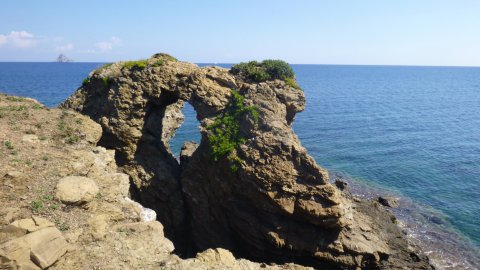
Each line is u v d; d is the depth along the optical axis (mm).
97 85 38750
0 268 14852
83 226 19562
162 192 36188
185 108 110188
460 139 75625
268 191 28422
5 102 31156
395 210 43281
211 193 32906
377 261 28859
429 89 191875
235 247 32531
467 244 36344
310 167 28344
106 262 17688
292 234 28719
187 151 41250
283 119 32531
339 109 111312
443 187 50125
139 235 20328
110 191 23953
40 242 16250
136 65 37406
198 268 18609
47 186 21156
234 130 32094
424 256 31891
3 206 18875
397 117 99625
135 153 37312
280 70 36406
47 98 107062
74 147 27438
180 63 38250
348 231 29156
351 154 63531
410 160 60938
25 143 24672
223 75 36812
